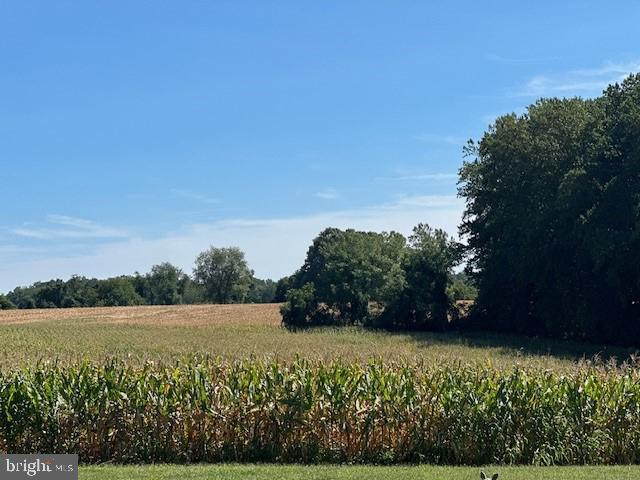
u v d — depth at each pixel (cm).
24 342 4778
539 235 5538
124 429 1617
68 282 13212
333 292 6906
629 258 4784
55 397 1623
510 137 5831
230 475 1317
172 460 1614
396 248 7506
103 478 1287
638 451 1695
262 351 3450
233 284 15350
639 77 5272
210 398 1638
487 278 6275
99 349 3962
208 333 6009
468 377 1747
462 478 1307
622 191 4741
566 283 5438
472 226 6525
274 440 1628
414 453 1644
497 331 6388
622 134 4947
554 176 5534
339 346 4081
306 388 1634
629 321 5188
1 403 1619
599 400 1716
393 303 6538
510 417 1661
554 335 5759
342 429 1636
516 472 1409
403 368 1730
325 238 12031
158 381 1642
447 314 6594
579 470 1458
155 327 6881
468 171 6531
